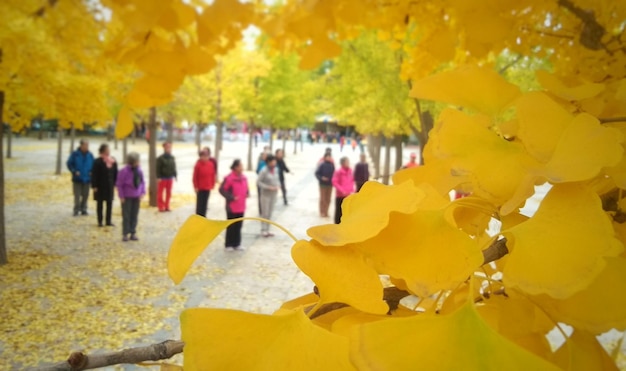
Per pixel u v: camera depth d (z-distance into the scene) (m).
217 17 1.20
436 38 1.80
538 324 0.54
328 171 14.10
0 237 7.92
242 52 18.98
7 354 4.95
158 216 13.32
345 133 72.56
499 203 0.52
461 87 0.67
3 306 6.14
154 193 14.88
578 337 0.56
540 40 1.74
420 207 0.55
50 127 46.22
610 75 1.33
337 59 11.08
